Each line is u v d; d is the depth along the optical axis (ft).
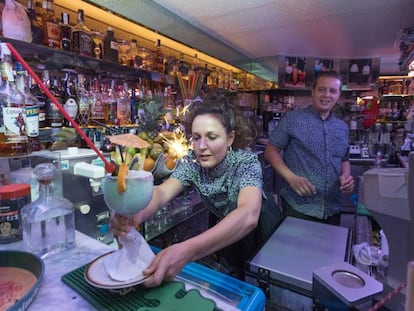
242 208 2.86
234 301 2.02
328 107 6.40
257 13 7.49
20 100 3.46
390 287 1.86
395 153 12.71
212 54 10.73
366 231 4.45
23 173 3.27
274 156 6.75
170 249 2.20
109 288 1.88
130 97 6.75
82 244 2.81
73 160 3.51
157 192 3.49
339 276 2.26
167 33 8.11
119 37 7.39
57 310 1.85
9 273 2.19
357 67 12.80
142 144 2.24
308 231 3.67
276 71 14.14
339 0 6.78
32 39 4.64
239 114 3.79
